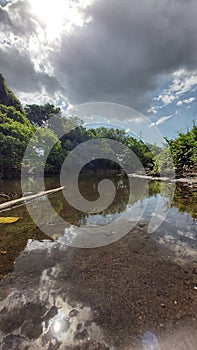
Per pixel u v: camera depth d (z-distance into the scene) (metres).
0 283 1.64
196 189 5.96
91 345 1.06
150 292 1.47
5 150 12.27
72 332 1.14
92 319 1.23
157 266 1.85
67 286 1.58
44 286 1.59
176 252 2.12
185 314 1.24
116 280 1.64
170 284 1.56
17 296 1.47
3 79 19.20
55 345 1.06
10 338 1.11
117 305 1.35
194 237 2.51
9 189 7.70
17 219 3.63
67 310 1.32
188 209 3.91
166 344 1.05
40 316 1.27
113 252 2.19
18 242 2.54
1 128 13.06
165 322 1.19
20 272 1.81
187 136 9.86
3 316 1.28
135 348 1.04
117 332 1.13
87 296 1.45
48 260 2.04
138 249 2.23
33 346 1.06
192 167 9.53
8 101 19.92
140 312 1.27
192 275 1.68
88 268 1.85
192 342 1.06
